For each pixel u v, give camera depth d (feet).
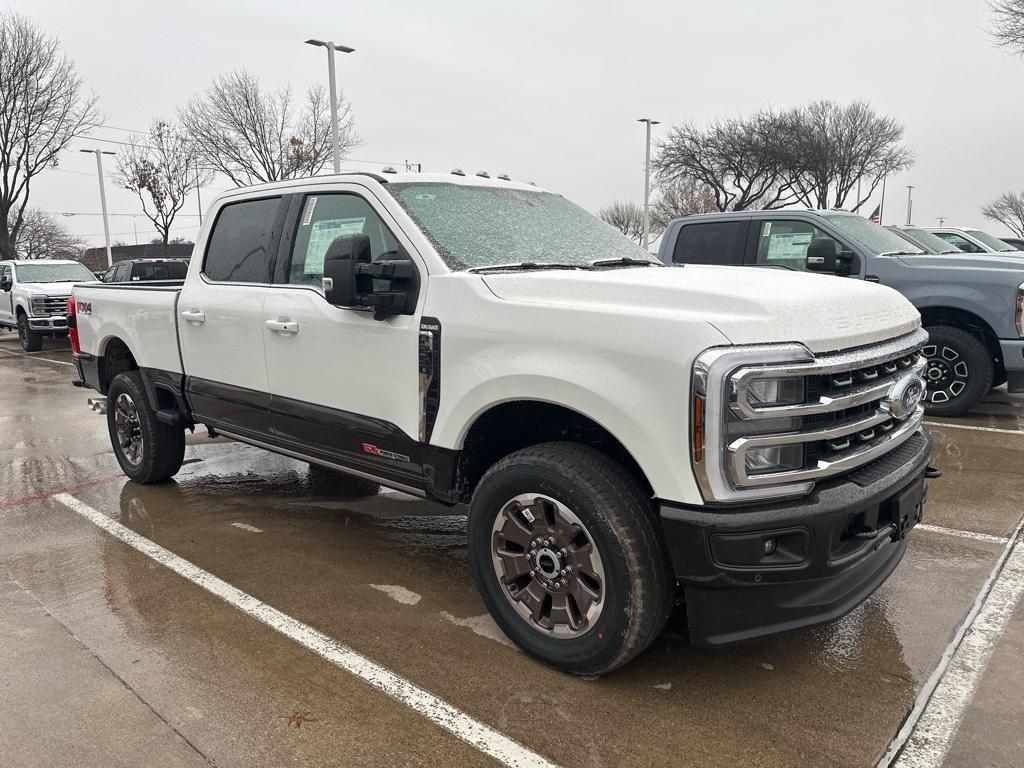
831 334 8.95
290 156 98.43
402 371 11.48
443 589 12.88
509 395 10.00
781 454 8.73
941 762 8.39
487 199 13.39
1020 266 23.18
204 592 12.80
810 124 113.60
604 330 9.18
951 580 12.92
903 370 10.50
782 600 9.05
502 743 8.79
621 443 9.07
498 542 10.55
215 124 97.04
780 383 8.53
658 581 9.16
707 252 27.50
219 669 10.38
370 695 9.73
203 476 19.74
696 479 8.53
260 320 13.88
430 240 11.57
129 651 10.87
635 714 9.30
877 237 25.94
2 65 88.99
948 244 31.73
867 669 10.28
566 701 9.57
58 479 19.74
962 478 18.19
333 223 13.15
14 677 10.23
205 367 15.52
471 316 10.53
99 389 19.63
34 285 52.29
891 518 9.71
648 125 105.40
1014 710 9.31
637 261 13.09
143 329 17.16
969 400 23.86
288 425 13.84
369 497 17.88
